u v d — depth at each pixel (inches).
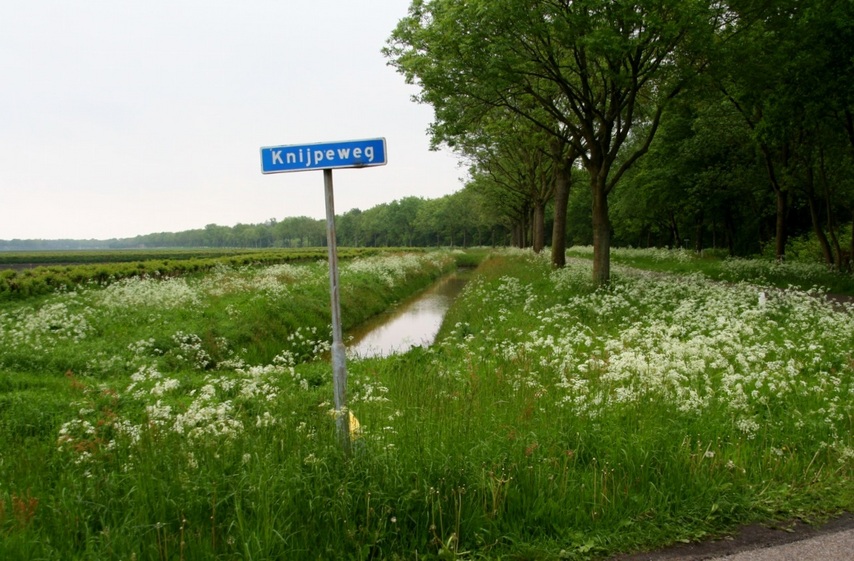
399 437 193.5
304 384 324.8
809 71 674.8
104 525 150.9
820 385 281.3
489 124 884.0
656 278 831.1
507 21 578.2
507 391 268.2
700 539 163.2
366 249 2802.7
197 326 555.2
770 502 179.8
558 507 167.9
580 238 3164.4
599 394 245.9
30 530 144.4
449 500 163.3
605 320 503.8
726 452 203.9
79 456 191.9
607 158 697.6
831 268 821.9
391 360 425.7
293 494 159.9
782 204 964.0
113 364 425.4
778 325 442.6
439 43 626.2
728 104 1061.1
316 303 760.3
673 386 262.4
